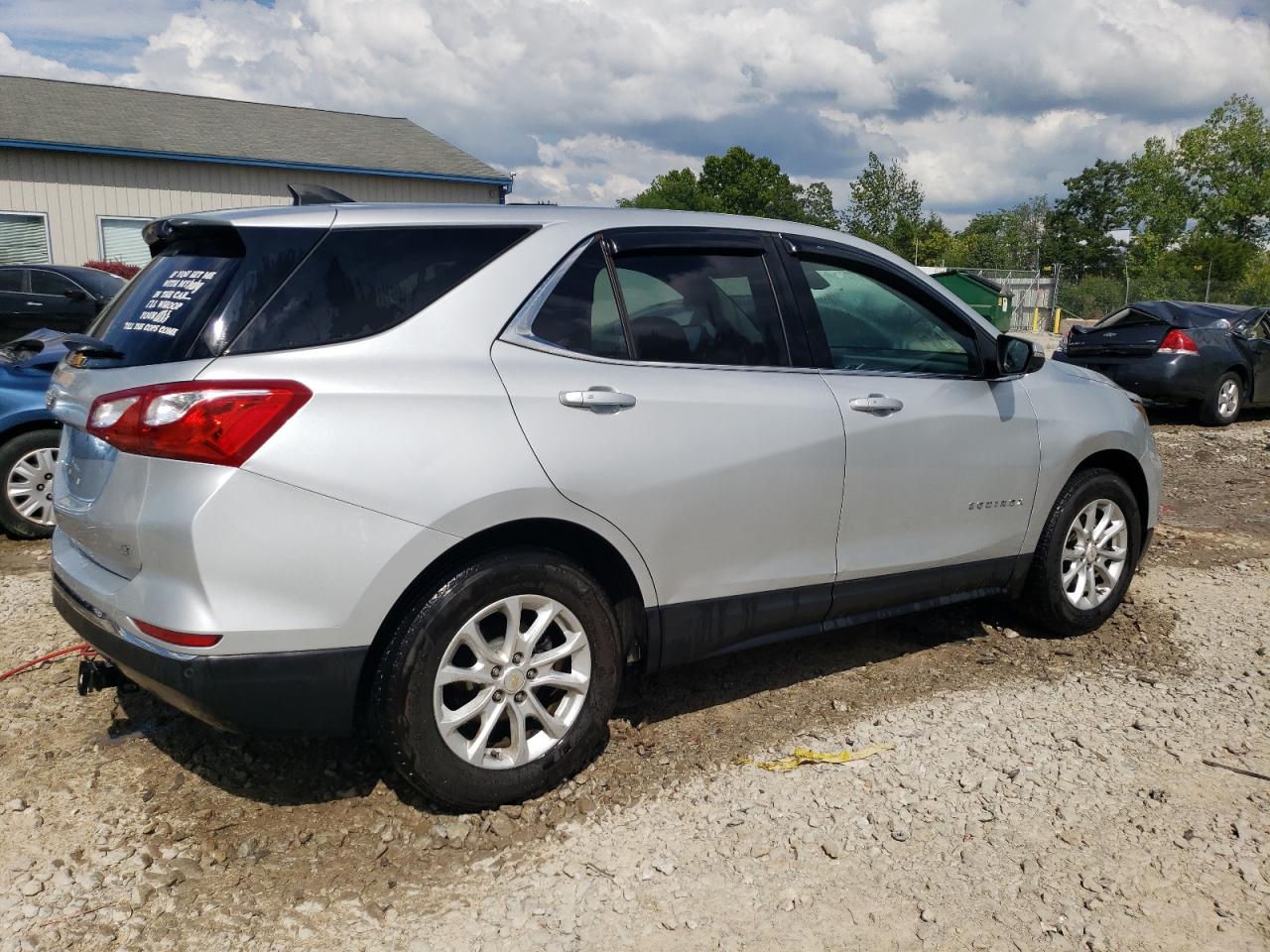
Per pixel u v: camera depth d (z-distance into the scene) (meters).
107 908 2.62
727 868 2.86
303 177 23.16
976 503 4.10
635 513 3.18
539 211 3.27
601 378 3.16
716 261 3.56
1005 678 4.20
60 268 11.73
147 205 21.45
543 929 2.59
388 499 2.74
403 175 24.17
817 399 3.60
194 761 3.37
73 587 3.01
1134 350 12.34
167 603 2.64
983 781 3.33
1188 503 7.95
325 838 2.96
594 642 3.17
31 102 22.05
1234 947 2.56
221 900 2.67
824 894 2.74
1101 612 4.66
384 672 2.84
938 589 4.10
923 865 2.88
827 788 3.28
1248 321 12.62
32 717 3.67
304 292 2.81
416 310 2.93
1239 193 68.38
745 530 3.45
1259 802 3.23
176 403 2.61
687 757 3.47
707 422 3.33
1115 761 3.49
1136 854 2.95
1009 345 4.12
